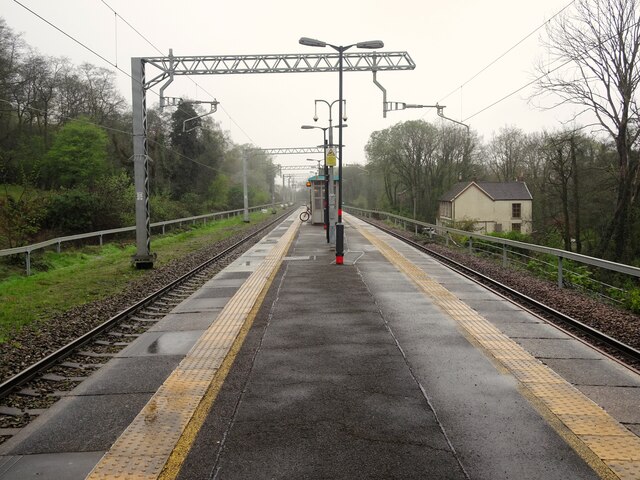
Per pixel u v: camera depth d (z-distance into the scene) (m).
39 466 4.91
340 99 21.53
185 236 34.97
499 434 5.44
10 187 34.91
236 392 6.67
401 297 12.95
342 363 7.80
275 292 13.66
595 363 7.86
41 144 42.25
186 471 4.77
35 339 9.91
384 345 8.75
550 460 4.91
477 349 8.51
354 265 18.95
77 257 23.56
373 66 23.53
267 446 5.21
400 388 6.76
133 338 9.84
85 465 4.91
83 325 10.98
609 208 32.62
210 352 8.45
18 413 6.36
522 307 11.86
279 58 22.80
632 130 26.77
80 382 7.42
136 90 19.59
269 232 37.84
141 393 6.77
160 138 56.50
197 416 5.95
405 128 63.09
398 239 31.03
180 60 21.98
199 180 63.12
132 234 33.72
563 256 14.98
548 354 8.30
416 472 4.71
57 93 49.78
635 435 5.45
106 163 42.94
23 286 16.02
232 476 4.67
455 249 26.58
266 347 8.66
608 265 12.68
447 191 64.75
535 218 52.59
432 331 9.66
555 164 32.75
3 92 41.59
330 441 5.30
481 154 74.06
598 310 11.70
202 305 12.35
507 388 6.75
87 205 30.81
